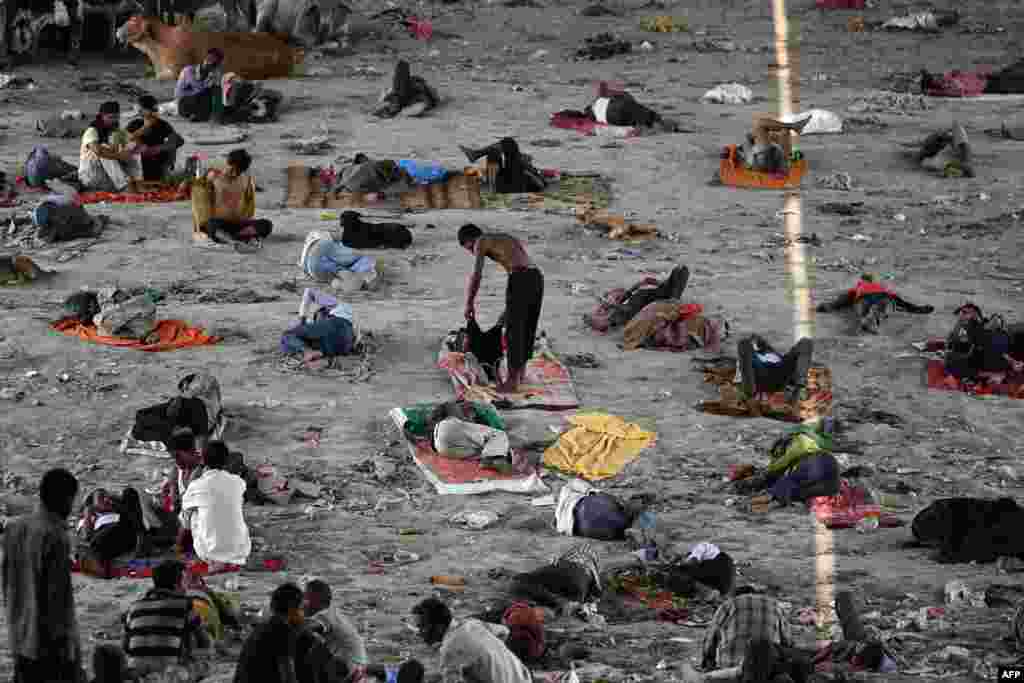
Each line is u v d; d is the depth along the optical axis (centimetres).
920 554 5409
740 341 6981
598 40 16138
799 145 12306
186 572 4706
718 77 14938
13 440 6281
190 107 12650
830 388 7106
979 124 13150
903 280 8856
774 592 5025
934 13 17688
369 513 5703
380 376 7131
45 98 13412
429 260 9031
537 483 5959
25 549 3662
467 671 3934
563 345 7650
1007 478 6156
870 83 14725
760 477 5962
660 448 6412
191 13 15238
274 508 5747
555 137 12394
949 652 4359
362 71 14862
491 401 6806
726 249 9456
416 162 10894
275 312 7950
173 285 8375
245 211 9244
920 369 7431
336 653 4103
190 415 6219
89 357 7225
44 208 9219
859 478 6022
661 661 4375
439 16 17750
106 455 6162
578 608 4844
